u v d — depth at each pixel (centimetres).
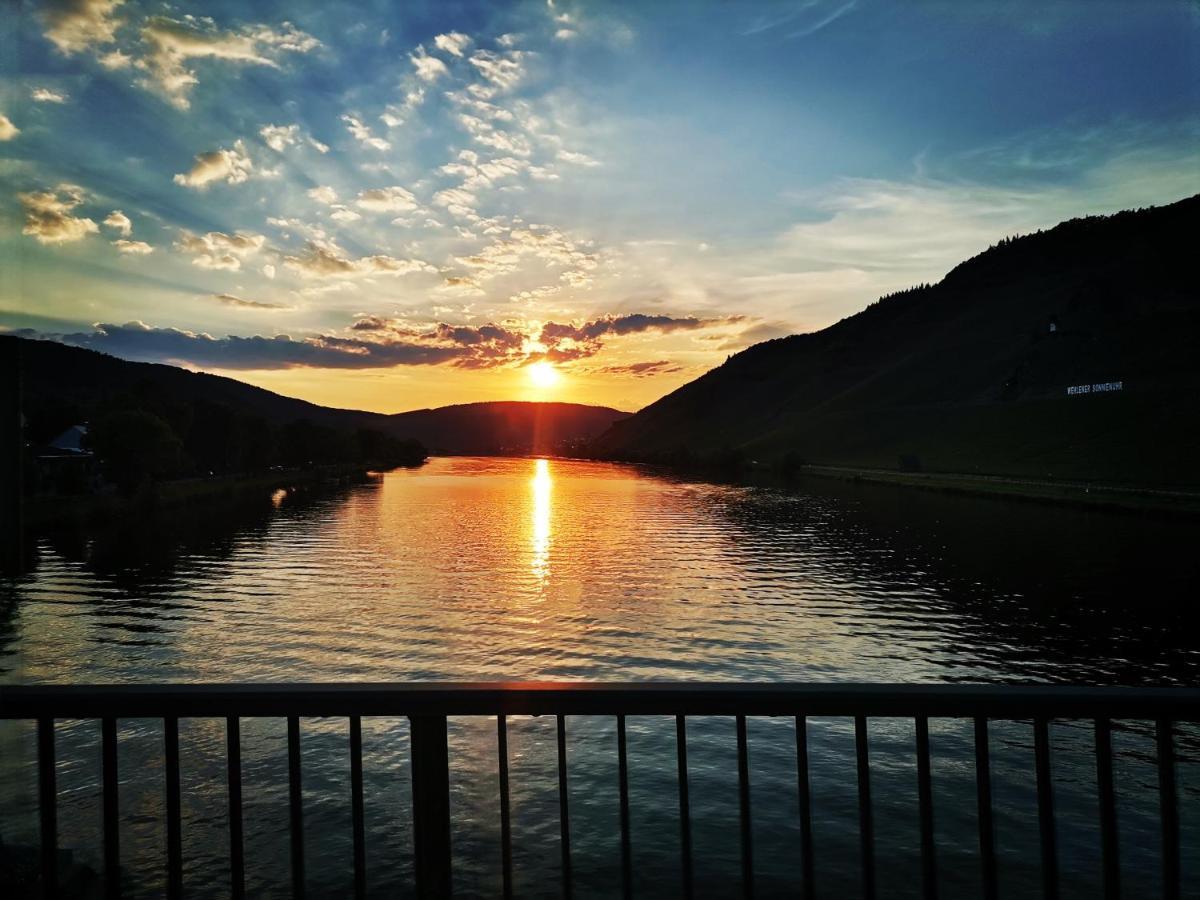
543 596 4400
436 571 5291
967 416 18312
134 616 3819
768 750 1838
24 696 323
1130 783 1730
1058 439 14225
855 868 1252
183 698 323
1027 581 4928
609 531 7738
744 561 5797
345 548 6400
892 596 4456
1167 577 5006
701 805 1508
